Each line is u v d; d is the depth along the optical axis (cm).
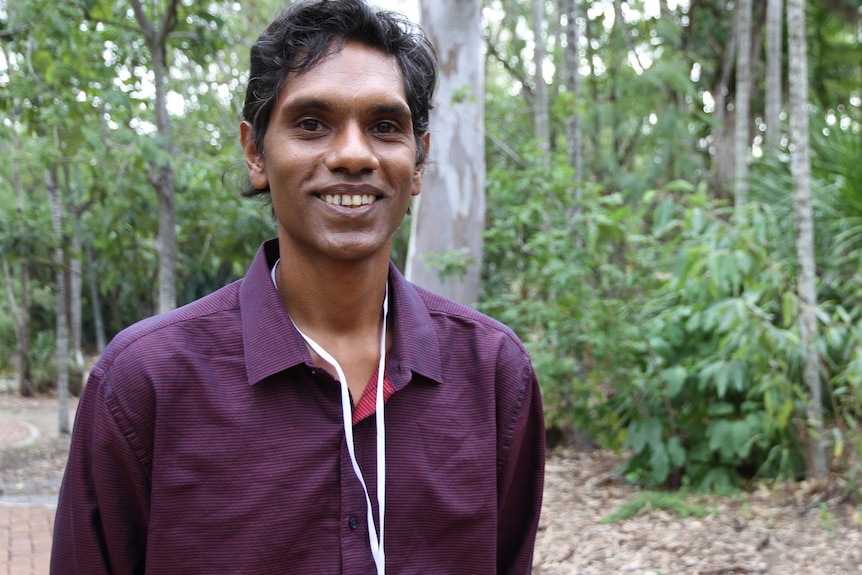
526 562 149
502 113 1029
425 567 125
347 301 129
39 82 603
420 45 136
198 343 123
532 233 686
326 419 122
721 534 416
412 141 128
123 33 624
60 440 919
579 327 521
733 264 421
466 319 141
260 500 117
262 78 126
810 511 438
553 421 613
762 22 1129
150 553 117
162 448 117
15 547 478
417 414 129
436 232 587
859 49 1178
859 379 414
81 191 959
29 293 1528
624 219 541
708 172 1143
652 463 496
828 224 555
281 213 125
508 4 1178
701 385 467
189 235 900
